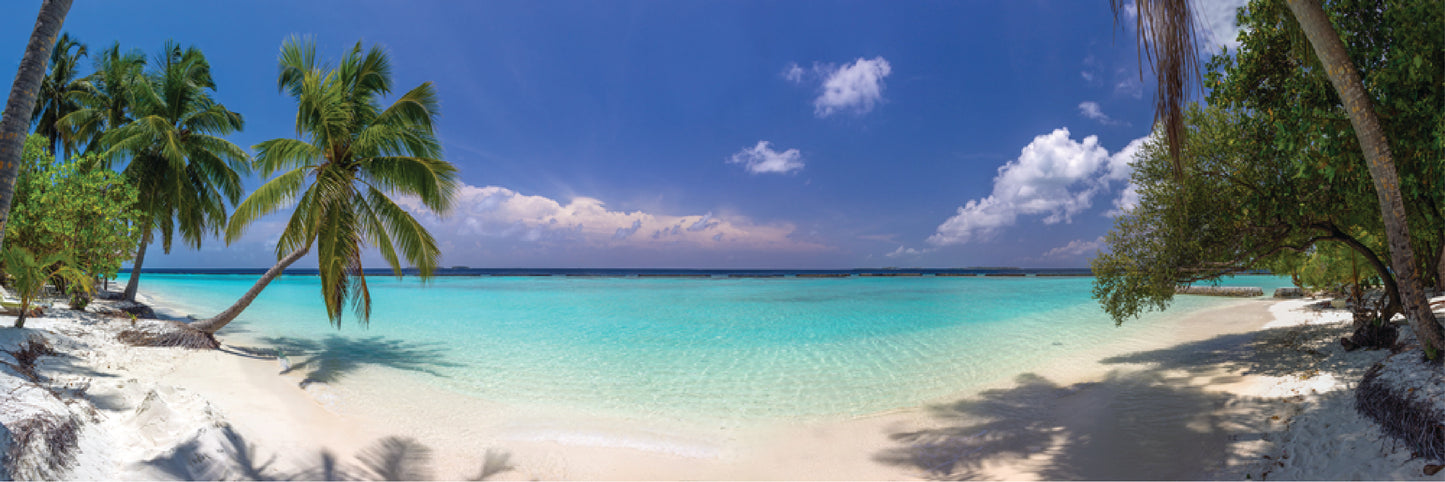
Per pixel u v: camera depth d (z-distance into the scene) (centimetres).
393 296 4109
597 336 1864
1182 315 2158
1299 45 732
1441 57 608
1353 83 577
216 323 1316
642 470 675
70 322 1141
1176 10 460
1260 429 627
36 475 410
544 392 1066
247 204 1322
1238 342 1298
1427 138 639
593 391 1079
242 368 1042
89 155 1552
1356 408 584
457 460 690
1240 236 954
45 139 1334
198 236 2184
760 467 684
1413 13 621
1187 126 998
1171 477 552
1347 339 949
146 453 491
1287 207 894
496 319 2414
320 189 1258
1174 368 1048
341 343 1596
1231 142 913
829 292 4809
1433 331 558
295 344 1523
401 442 731
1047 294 4341
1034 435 745
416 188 1348
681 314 2672
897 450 731
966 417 855
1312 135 733
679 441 781
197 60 2089
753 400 1009
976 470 639
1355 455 491
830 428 838
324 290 1270
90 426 514
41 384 591
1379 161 579
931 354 1451
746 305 3262
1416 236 840
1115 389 937
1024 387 1032
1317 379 760
